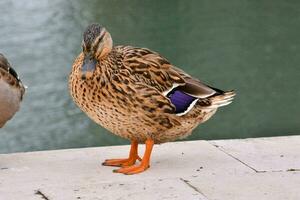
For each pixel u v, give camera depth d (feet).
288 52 61.93
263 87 52.54
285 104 48.26
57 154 22.34
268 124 44.98
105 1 74.43
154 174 20.29
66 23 67.77
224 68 57.77
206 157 21.89
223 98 20.97
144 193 18.81
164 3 76.43
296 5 77.46
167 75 20.47
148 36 67.00
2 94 22.39
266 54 61.41
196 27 69.56
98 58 19.86
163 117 20.22
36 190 19.15
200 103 20.67
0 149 42.04
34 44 61.57
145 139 20.76
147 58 20.52
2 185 19.53
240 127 44.16
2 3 73.46
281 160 21.52
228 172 20.44
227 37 66.54
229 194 18.78
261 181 19.75
